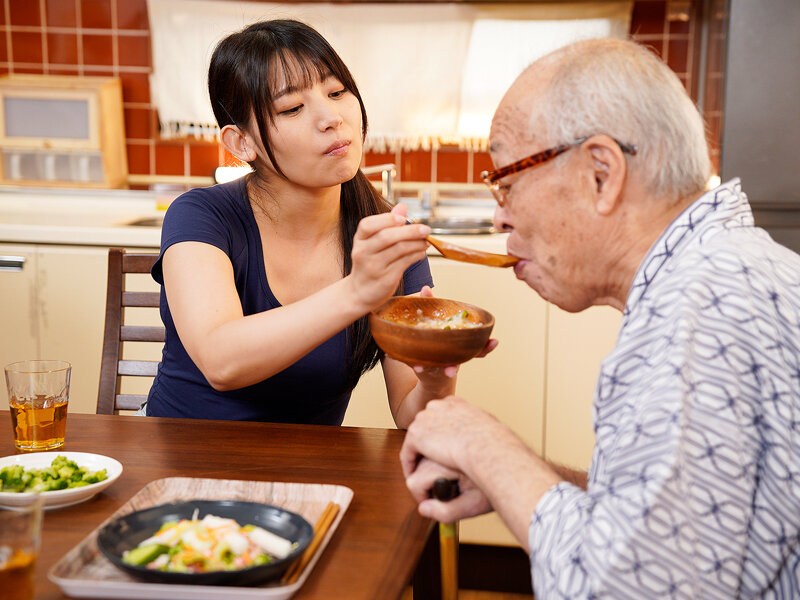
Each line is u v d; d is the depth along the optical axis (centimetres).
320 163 146
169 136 352
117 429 138
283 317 124
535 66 99
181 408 162
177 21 342
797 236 282
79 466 116
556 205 97
